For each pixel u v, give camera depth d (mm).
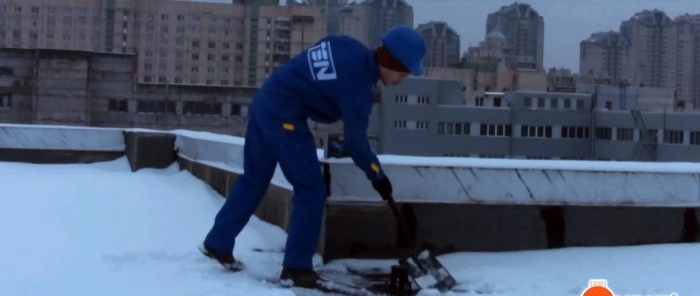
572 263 5074
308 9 54312
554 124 38625
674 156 34688
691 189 5574
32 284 4223
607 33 78438
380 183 4504
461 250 5312
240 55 56312
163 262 4828
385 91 37344
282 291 4230
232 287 4309
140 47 57250
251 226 5801
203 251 4754
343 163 5188
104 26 57250
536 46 80688
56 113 30484
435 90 38250
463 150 38281
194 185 7109
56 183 6758
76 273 4473
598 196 5449
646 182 5520
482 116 38406
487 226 5340
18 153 8844
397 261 5211
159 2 57188
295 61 4523
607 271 4883
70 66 30547
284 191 5621
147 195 6445
